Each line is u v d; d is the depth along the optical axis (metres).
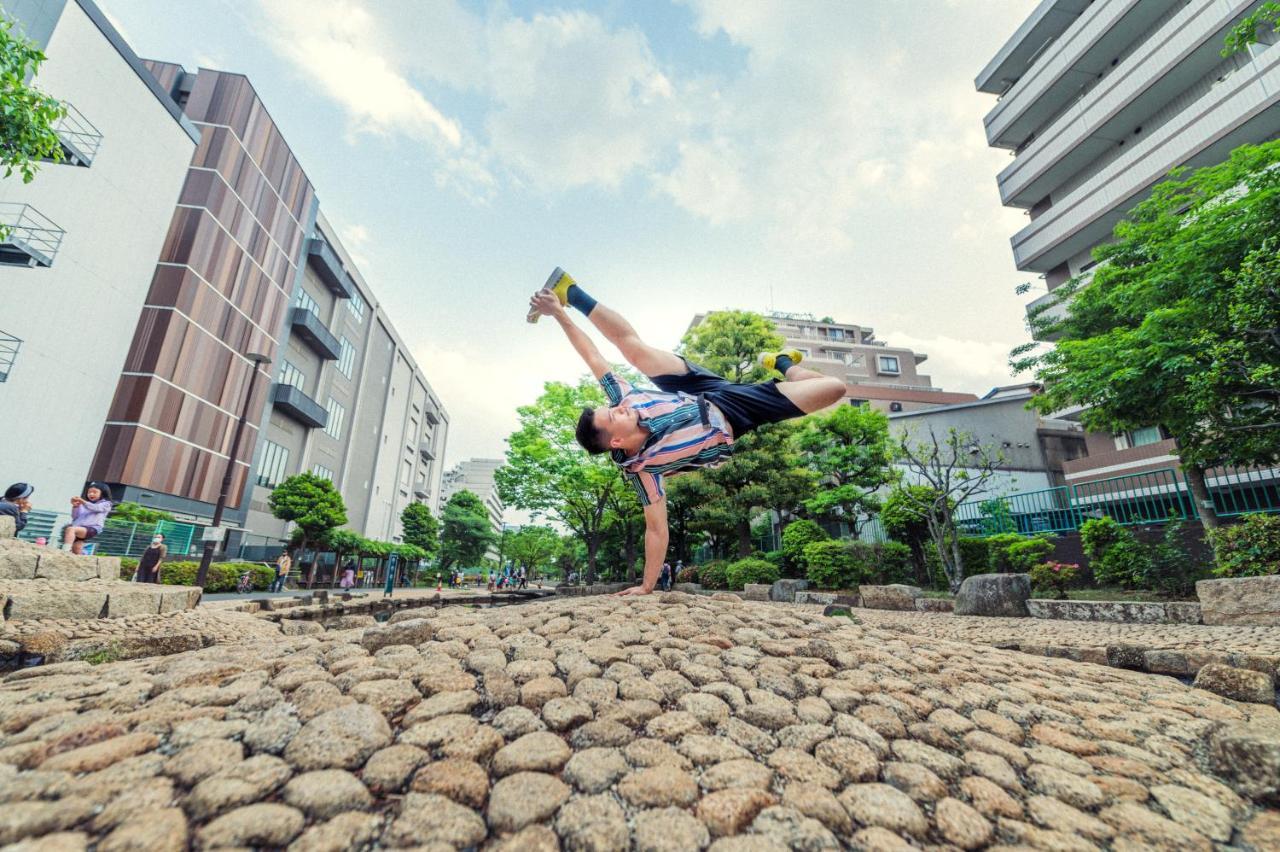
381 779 1.49
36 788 1.26
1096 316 11.23
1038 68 20.86
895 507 12.23
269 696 1.89
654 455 2.57
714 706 2.10
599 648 2.58
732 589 13.55
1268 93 14.09
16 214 12.90
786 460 14.62
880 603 9.52
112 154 15.10
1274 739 1.76
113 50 14.99
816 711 2.12
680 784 1.59
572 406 21.25
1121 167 17.78
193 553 18.47
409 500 46.44
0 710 1.72
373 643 2.54
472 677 2.23
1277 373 6.71
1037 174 21.02
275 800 1.36
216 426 20.80
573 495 21.78
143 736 1.58
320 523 22.75
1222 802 1.64
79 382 14.47
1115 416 9.52
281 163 24.69
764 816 1.46
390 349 39.81
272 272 24.28
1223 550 7.16
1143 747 2.04
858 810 1.53
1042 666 3.16
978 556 11.31
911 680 2.54
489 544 48.47
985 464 10.91
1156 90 17.25
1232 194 8.03
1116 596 8.34
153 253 16.52
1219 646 4.26
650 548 3.16
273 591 17.31
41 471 13.59
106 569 5.29
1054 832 1.47
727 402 2.57
